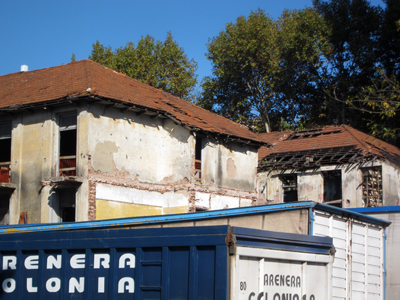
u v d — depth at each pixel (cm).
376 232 1238
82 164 1867
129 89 2184
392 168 2539
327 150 2758
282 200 2845
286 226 1050
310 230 1025
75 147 1959
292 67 3781
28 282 821
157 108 2102
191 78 4125
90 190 1848
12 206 2022
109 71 2309
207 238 690
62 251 798
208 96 4103
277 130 4134
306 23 3672
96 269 771
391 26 3559
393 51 3694
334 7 3747
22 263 831
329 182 2808
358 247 1159
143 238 738
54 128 1975
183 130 2153
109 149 1956
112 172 1958
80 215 1836
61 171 1958
